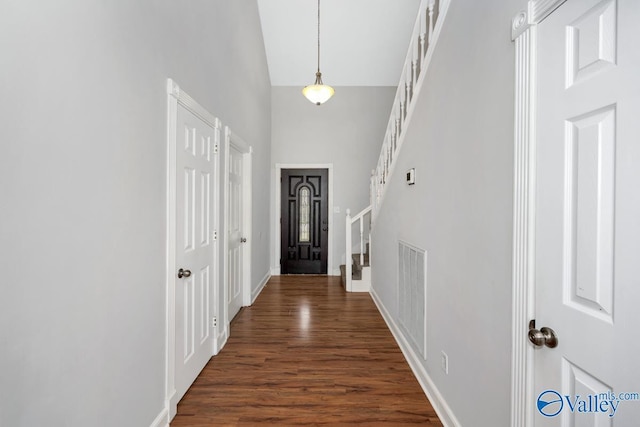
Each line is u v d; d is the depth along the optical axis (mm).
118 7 1246
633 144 722
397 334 2781
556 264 936
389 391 2020
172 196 1707
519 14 1070
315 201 5707
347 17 4625
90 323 1113
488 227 1289
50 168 938
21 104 846
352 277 4633
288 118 5668
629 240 732
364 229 5660
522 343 1056
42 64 905
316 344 2723
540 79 996
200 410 1825
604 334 786
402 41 4984
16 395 847
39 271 909
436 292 1853
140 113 1414
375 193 4113
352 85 5684
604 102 786
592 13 818
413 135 2307
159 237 1606
